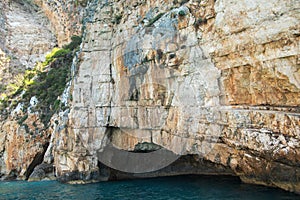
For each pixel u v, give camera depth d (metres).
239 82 15.09
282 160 13.25
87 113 22.81
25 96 34.53
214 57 15.87
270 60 13.20
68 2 47.69
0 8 50.47
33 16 53.91
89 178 22.30
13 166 30.28
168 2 19.47
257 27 13.29
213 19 15.72
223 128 15.57
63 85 33.22
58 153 24.34
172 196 16.05
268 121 13.52
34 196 18.94
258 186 15.77
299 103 12.91
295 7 11.89
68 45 42.91
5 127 32.50
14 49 48.00
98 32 23.39
